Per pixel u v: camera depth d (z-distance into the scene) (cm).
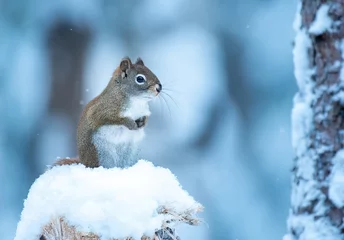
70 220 543
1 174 1611
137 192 549
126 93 714
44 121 1631
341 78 638
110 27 1741
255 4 1878
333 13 640
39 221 554
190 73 1775
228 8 1841
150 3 1772
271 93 1842
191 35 1797
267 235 1672
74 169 589
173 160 1672
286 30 1864
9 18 1678
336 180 636
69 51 1648
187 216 563
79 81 1645
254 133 1805
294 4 1870
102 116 702
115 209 539
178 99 1745
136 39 1759
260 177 1752
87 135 705
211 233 1652
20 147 1638
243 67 1844
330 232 634
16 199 1611
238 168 1738
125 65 724
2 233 1571
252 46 1872
